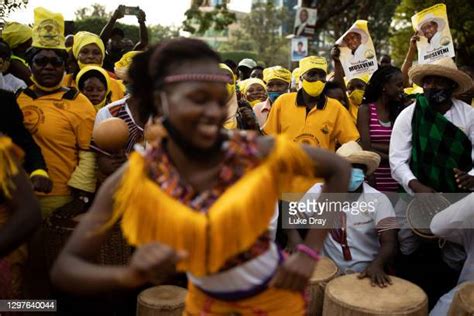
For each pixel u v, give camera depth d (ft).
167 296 11.13
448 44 16.25
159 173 5.77
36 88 12.25
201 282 6.26
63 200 12.03
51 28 12.25
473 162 12.55
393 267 13.38
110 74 18.15
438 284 13.74
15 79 15.83
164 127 5.83
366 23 18.04
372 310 10.06
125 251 10.96
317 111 15.20
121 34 24.16
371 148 15.30
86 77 14.52
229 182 5.77
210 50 5.85
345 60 18.44
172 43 5.83
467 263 12.35
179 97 5.60
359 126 15.67
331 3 58.29
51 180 10.92
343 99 18.39
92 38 16.61
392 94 15.38
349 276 11.56
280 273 6.03
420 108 12.70
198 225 5.60
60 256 5.79
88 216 5.95
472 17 54.65
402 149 12.91
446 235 12.26
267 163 5.85
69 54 18.01
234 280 6.11
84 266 5.60
